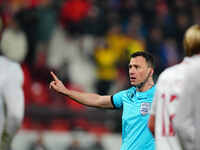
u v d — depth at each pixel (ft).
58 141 146.61
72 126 148.05
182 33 193.06
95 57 174.60
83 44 182.60
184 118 41.50
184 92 41.65
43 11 180.14
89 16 185.88
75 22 186.29
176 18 196.13
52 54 178.70
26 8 180.75
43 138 146.41
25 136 145.69
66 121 148.36
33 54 173.27
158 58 178.91
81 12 187.52
